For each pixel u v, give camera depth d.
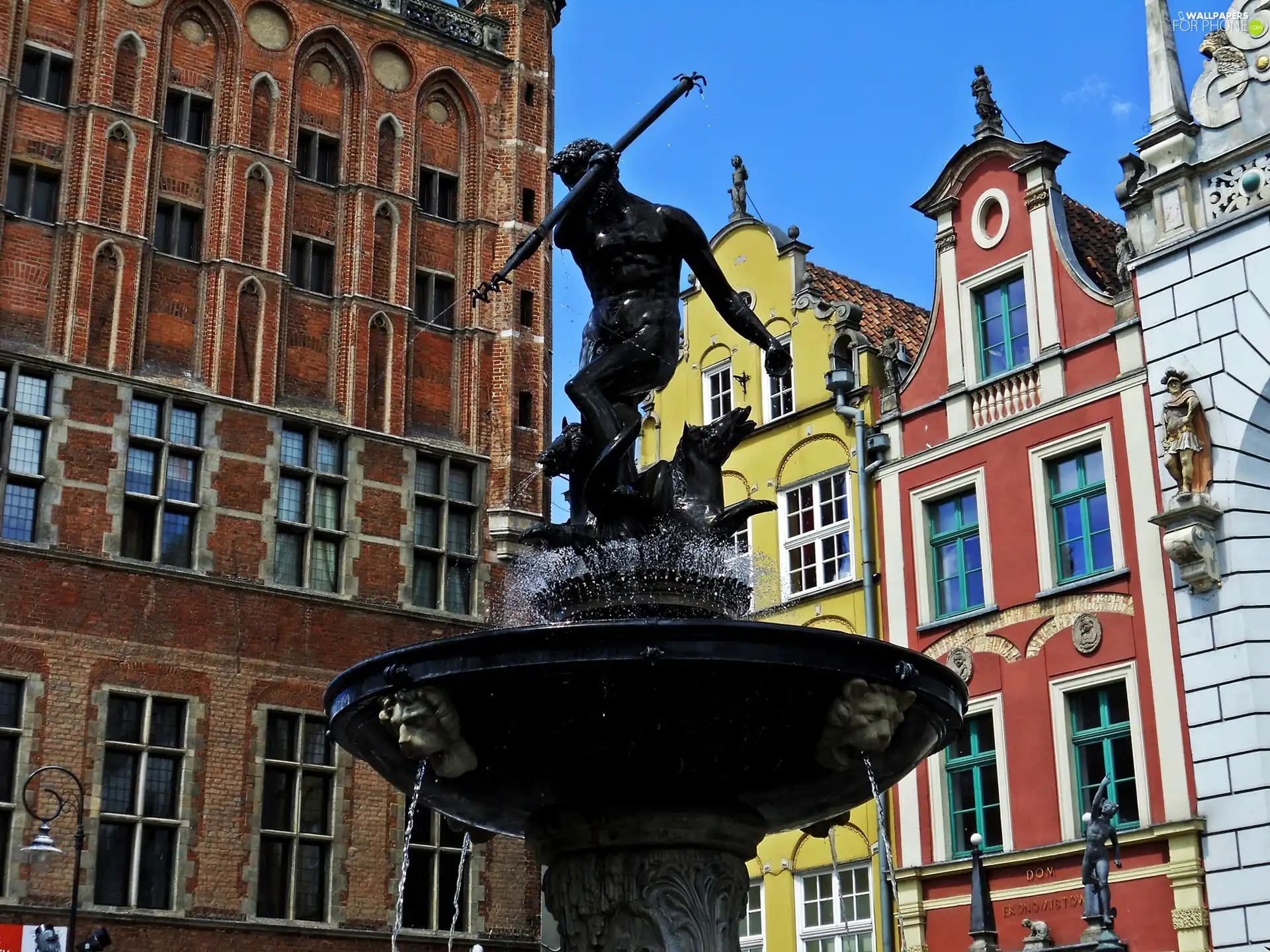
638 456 33.88
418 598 32.16
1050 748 25.05
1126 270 25.92
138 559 28.78
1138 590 24.53
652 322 10.05
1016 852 24.83
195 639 28.81
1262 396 23.84
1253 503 23.59
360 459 31.88
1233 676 23.03
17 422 28.12
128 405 29.22
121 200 30.27
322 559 31.05
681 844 9.37
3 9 29.89
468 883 30.97
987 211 28.42
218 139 31.95
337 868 29.27
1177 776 23.34
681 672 8.42
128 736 27.80
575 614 9.59
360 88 34.22
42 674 27.03
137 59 31.25
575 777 9.24
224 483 29.95
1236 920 22.17
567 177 10.46
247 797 28.58
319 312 32.53
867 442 29.25
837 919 27.81
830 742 9.02
